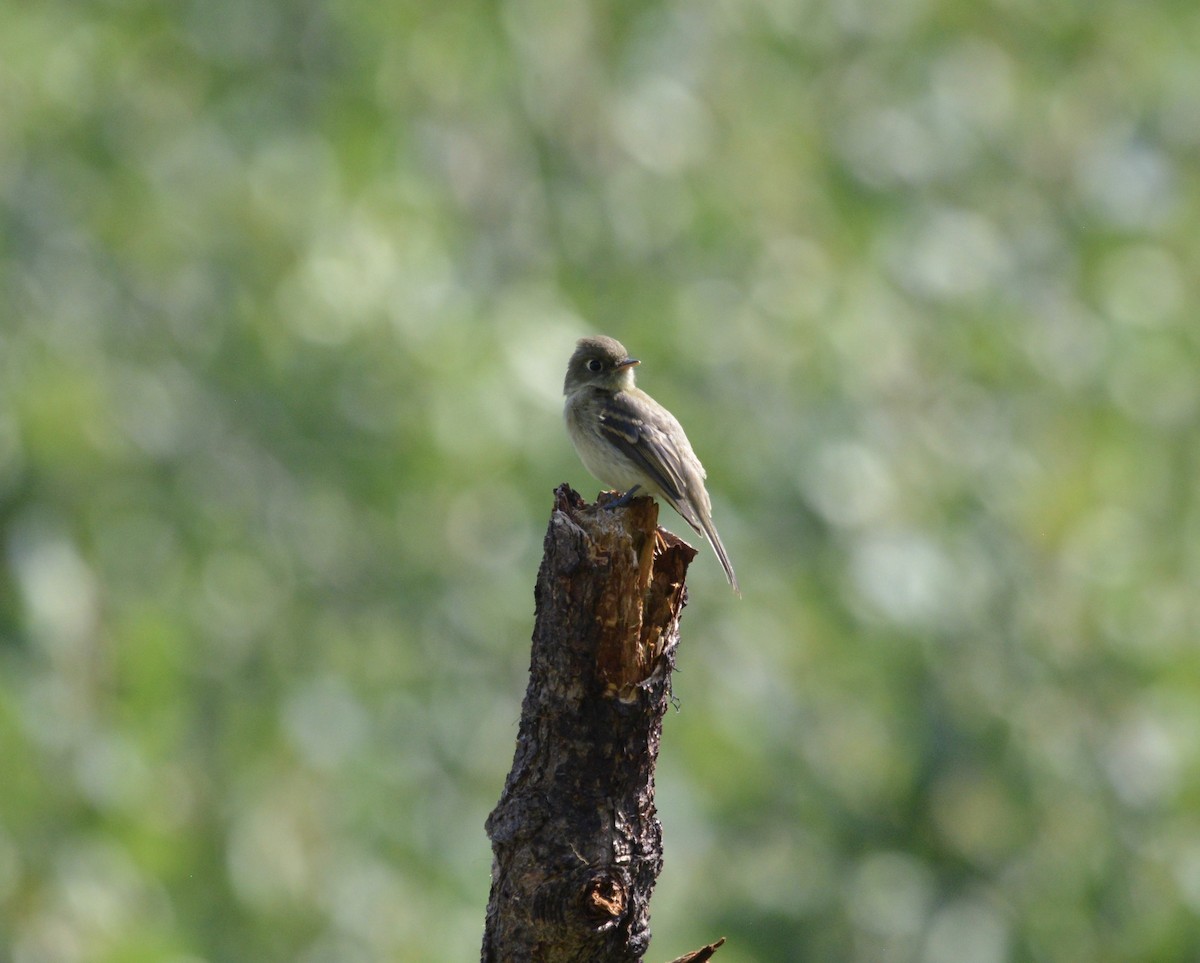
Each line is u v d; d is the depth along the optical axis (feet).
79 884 35.50
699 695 46.52
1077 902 42.96
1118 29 58.34
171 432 46.01
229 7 50.90
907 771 43.88
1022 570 47.06
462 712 49.73
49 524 39.65
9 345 42.70
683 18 54.65
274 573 47.60
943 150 54.75
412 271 46.42
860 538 45.73
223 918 42.80
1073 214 55.47
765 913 44.11
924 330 51.21
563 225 54.19
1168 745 44.16
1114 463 48.62
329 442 45.75
